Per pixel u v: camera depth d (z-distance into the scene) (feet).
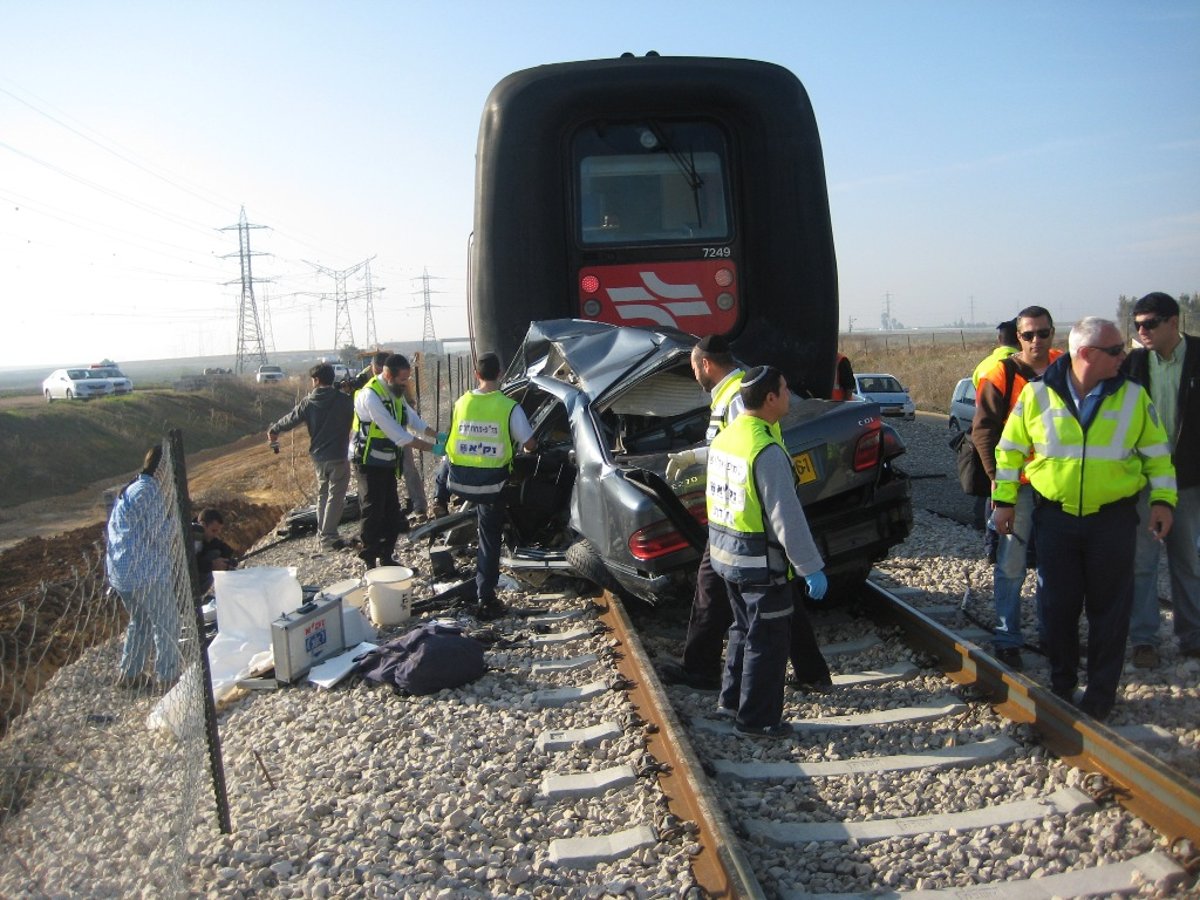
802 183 28.14
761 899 10.50
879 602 21.40
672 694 18.34
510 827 13.41
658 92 27.76
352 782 14.90
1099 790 13.28
